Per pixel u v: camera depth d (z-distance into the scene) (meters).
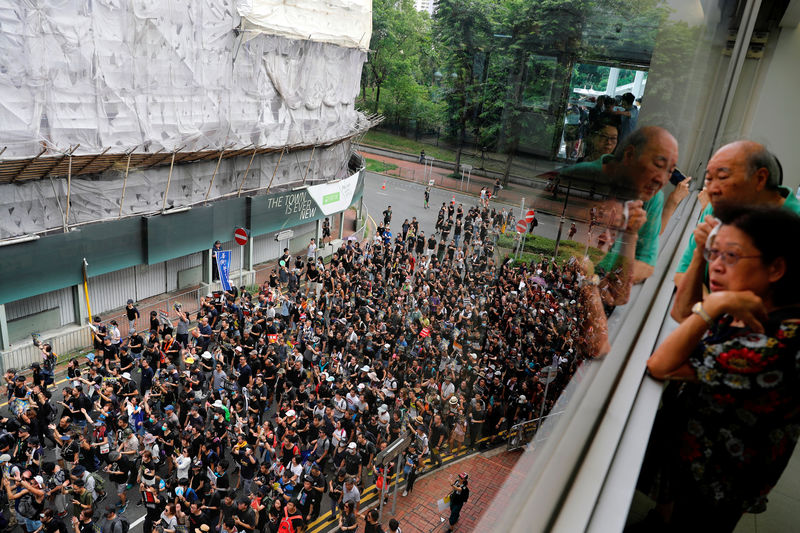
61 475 11.26
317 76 26.11
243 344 17.62
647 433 1.43
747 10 3.90
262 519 11.09
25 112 15.35
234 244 24.45
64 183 17.41
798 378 1.38
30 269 16.55
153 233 20.02
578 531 1.16
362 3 28.17
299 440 13.01
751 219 1.33
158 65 18.77
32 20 14.97
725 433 1.52
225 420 13.54
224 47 21.19
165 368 15.80
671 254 2.73
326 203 28.72
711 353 1.46
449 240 32.84
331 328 18.53
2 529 11.05
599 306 1.59
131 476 12.63
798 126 5.25
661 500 1.66
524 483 1.29
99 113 17.27
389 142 53.56
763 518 2.06
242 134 22.81
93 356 15.14
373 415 13.97
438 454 7.90
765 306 1.39
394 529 8.05
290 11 23.64
